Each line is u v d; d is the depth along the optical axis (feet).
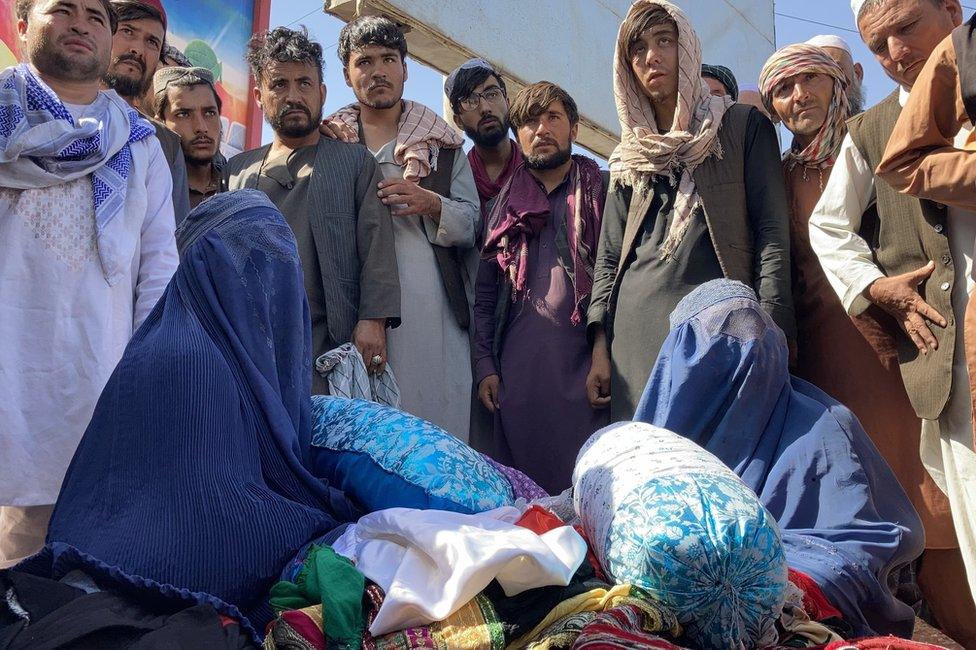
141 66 13.09
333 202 12.42
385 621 5.76
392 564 6.24
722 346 8.59
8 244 9.42
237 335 7.56
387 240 12.49
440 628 5.77
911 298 10.01
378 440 7.47
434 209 13.02
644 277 11.46
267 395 7.35
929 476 10.44
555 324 12.31
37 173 9.53
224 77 18.47
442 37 17.04
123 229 9.93
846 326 11.05
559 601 6.07
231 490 6.68
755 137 11.69
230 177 13.24
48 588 6.00
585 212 12.75
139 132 10.47
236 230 7.97
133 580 5.99
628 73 12.44
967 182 9.15
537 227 12.82
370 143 13.89
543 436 12.01
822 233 10.96
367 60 13.82
